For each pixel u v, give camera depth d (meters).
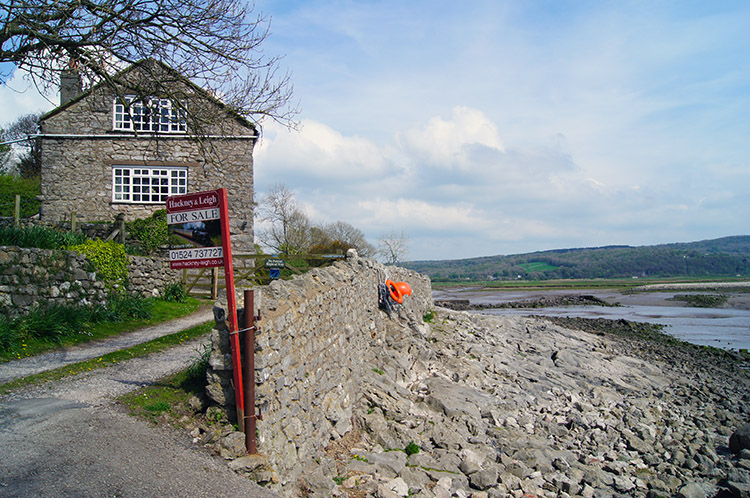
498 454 9.43
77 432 5.94
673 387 17.08
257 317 6.08
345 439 8.48
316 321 8.12
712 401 15.53
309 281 8.26
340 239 47.53
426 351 14.43
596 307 50.22
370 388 10.72
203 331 12.82
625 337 28.02
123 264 14.87
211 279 19.81
